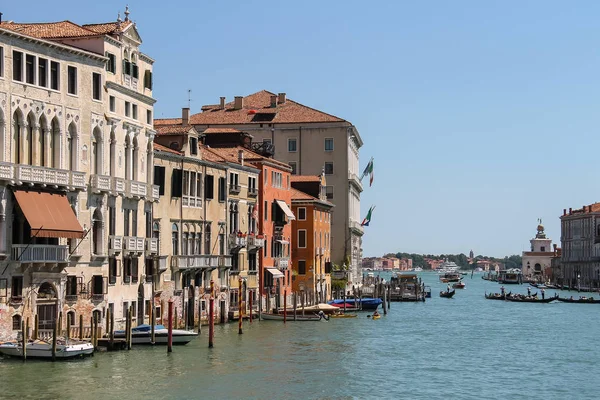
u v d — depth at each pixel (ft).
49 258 153.58
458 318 299.99
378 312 310.45
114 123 174.91
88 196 166.30
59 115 158.92
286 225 289.12
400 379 154.40
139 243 183.62
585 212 631.15
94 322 157.17
